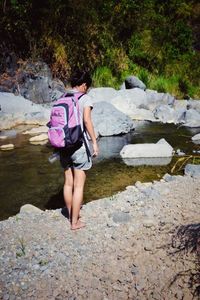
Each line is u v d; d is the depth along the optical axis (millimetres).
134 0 14945
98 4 13992
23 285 3221
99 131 9055
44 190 5820
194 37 18219
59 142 3764
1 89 11531
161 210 4492
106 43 14312
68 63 13242
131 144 7910
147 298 3025
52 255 3639
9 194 5672
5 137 8766
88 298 3053
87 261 3527
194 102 12812
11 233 4094
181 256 3441
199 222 4035
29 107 10773
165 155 7527
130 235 3930
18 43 12547
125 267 3395
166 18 16484
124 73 14539
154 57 15531
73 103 3777
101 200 4941
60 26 13297
